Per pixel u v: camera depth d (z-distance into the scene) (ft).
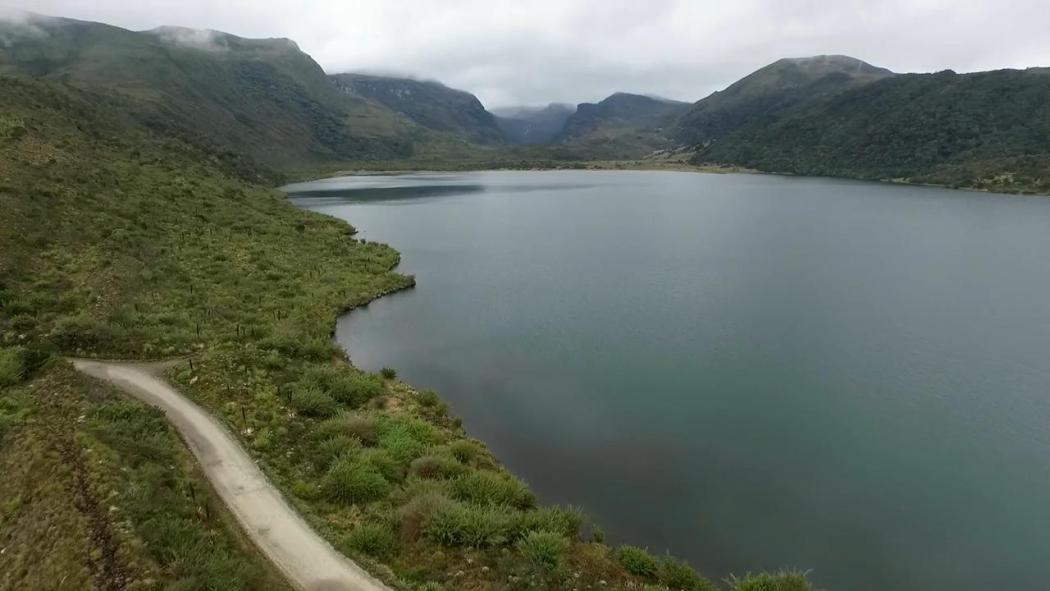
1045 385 134.51
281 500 76.59
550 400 128.88
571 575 67.46
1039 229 346.54
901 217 403.54
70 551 59.47
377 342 164.55
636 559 73.51
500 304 203.21
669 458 105.50
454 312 193.36
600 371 145.07
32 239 160.66
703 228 368.27
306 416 104.47
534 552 68.33
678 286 226.17
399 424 104.94
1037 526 87.56
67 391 94.32
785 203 501.97
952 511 91.09
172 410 99.14
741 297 209.77
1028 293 210.18
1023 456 106.11
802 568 78.84
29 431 81.46
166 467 78.79
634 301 206.18
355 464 86.07
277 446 91.76
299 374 121.39
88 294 142.92
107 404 91.91
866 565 79.71
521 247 309.42
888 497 94.43
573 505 90.79
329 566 64.80
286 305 176.04
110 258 165.89
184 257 195.83
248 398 105.29
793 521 88.48
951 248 292.20
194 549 62.13
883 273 242.37
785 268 254.06
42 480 70.95
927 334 168.55
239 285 183.83
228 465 83.97
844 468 102.47
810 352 156.76
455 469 89.76
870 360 150.61
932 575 78.28
